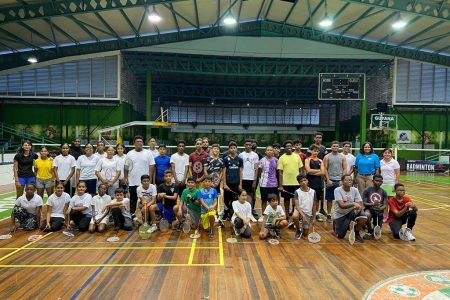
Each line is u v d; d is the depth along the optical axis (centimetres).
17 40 1529
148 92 2055
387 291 392
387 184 676
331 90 1983
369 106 2448
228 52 1914
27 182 723
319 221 725
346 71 2258
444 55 1956
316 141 711
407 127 2189
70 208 628
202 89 2916
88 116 1961
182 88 2878
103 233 621
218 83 2777
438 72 2077
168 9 1467
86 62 1902
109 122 1969
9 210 827
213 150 691
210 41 1875
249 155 711
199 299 369
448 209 898
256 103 3319
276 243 567
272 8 1666
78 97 1905
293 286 403
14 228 628
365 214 580
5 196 1043
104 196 643
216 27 1806
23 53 1719
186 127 3147
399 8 1264
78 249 530
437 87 2083
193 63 2072
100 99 1912
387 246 561
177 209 641
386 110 2061
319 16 1608
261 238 594
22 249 529
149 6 1358
